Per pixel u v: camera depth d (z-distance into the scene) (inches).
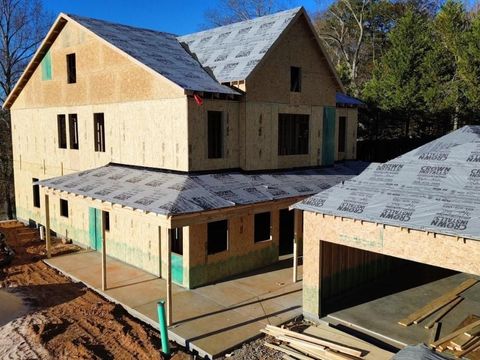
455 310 450.3
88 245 700.7
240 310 453.4
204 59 655.8
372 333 398.6
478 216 325.4
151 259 569.9
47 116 783.7
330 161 730.8
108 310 454.9
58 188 574.6
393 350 374.6
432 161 418.6
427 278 547.5
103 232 510.0
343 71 1528.1
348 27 1865.2
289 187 572.7
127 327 419.2
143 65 566.3
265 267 594.6
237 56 622.5
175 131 547.5
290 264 606.2
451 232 319.3
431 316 434.3
